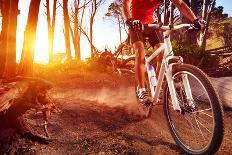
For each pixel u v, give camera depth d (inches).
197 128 137.3
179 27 117.4
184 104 113.1
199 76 103.1
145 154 112.1
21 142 113.9
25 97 116.1
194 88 113.7
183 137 128.6
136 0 141.2
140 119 152.3
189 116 116.9
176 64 114.8
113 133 130.3
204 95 119.6
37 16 144.6
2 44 139.3
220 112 97.0
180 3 128.5
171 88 114.7
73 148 115.6
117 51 308.3
